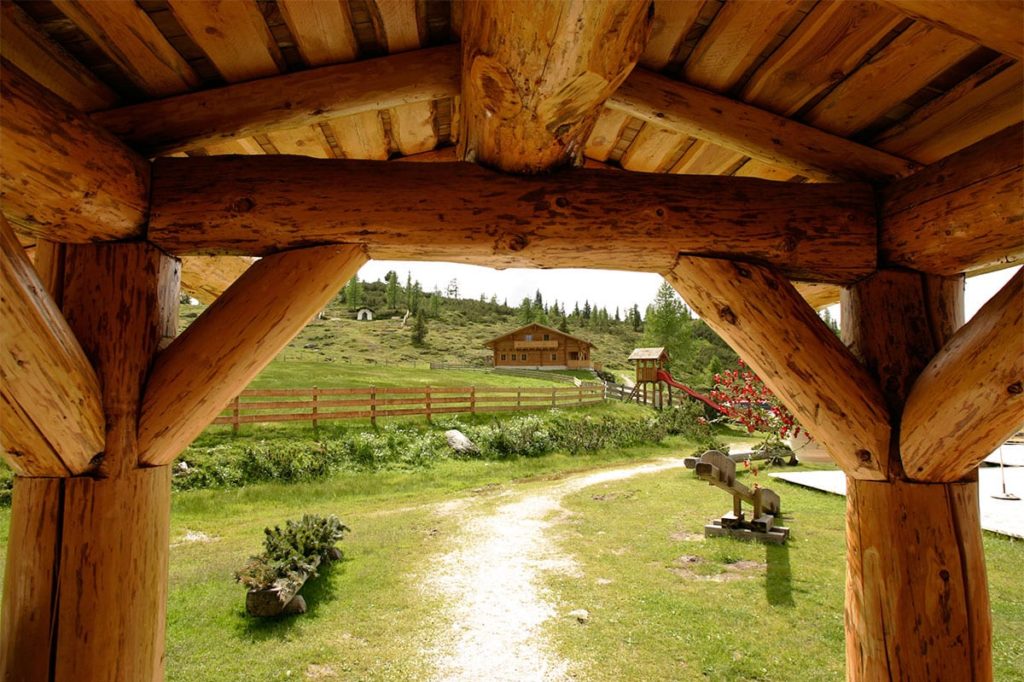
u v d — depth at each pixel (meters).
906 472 1.82
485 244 1.96
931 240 1.87
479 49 1.30
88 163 1.56
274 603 4.63
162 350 1.83
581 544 6.74
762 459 11.88
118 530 1.62
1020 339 1.48
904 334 1.98
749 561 5.86
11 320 1.30
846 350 1.95
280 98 1.99
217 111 1.96
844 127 2.17
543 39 1.15
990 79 1.79
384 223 1.94
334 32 1.85
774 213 2.05
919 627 1.75
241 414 14.27
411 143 2.81
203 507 8.87
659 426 18.42
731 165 2.83
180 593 5.17
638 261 2.06
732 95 2.16
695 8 1.75
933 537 1.77
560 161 1.93
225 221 1.88
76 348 1.53
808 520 7.48
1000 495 8.01
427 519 8.21
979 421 1.59
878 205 2.09
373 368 31.50
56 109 1.46
